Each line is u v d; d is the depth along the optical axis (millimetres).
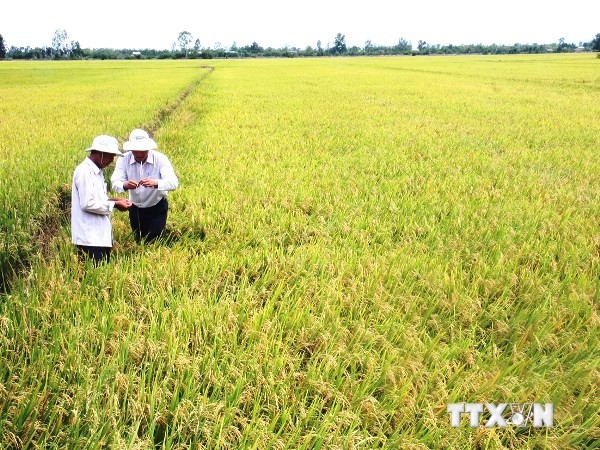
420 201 6957
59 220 7027
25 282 4504
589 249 5316
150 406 2793
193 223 6098
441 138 12742
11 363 3178
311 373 3133
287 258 4902
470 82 35688
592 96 25859
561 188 7840
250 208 6527
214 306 3781
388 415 2986
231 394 2932
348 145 11523
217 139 11891
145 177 5430
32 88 27688
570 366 3541
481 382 3252
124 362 3189
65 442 2689
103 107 17438
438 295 4258
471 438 2848
